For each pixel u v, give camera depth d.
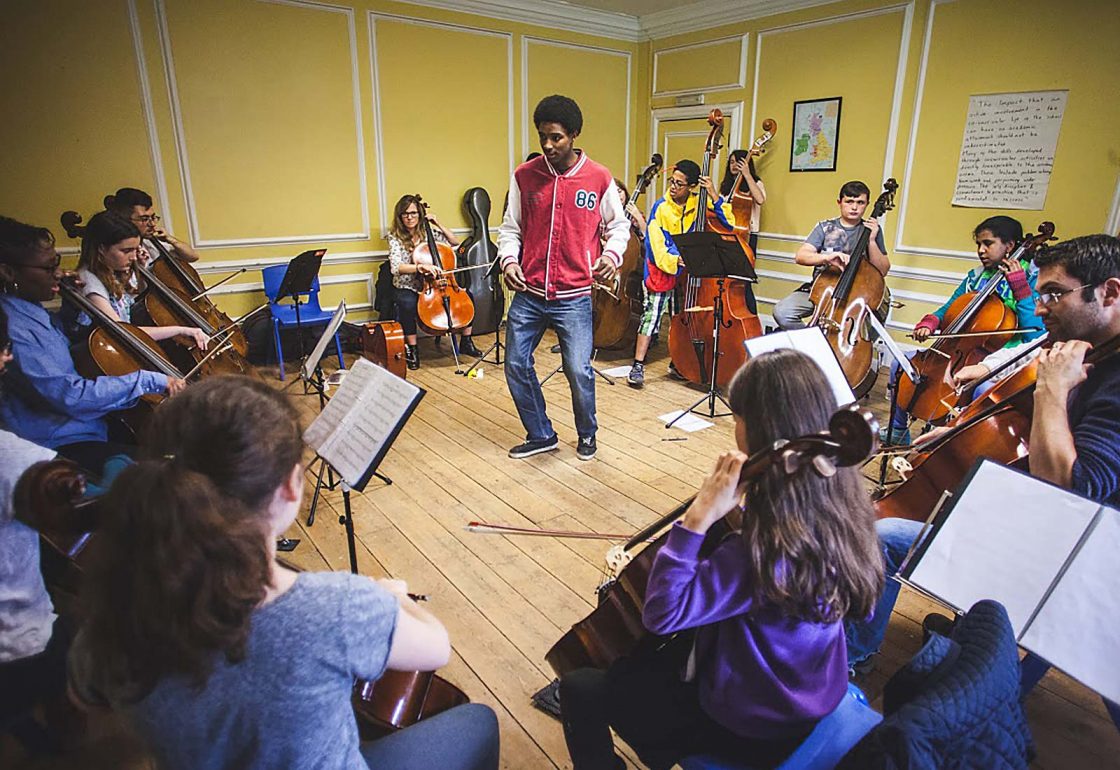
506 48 5.07
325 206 4.64
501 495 2.74
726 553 0.92
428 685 1.33
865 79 4.29
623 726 1.12
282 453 0.70
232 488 0.66
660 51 5.55
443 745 1.04
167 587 0.59
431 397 3.93
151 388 2.07
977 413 1.89
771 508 0.86
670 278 4.03
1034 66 3.59
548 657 1.39
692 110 5.40
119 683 0.64
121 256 2.60
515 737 1.58
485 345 5.15
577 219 2.76
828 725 0.97
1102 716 1.64
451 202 5.15
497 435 3.37
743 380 0.93
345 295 4.88
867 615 0.92
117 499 0.62
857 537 0.88
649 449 3.19
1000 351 2.74
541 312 2.92
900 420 3.04
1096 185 3.49
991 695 0.82
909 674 0.96
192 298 3.38
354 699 1.24
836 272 3.61
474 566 2.25
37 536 1.20
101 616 0.62
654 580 0.94
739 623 0.93
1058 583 1.04
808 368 0.91
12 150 3.59
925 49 3.98
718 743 1.02
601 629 1.27
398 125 4.78
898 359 2.53
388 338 3.41
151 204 3.46
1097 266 1.27
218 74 4.07
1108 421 1.21
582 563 2.27
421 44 4.71
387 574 2.20
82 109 3.73
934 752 0.76
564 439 3.31
